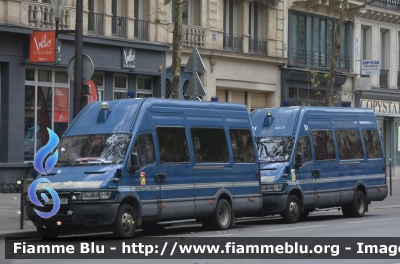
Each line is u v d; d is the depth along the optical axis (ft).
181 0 85.92
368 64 165.48
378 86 175.63
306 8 152.66
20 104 101.91
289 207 78.33
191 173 66.33
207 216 68.85
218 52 129.90
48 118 106.32
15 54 100.99
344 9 114.93
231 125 72.38
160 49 119.75
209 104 70.44
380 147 94.12
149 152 62.39
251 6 141.28
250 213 74.23
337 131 87.15
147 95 120.88
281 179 77.77
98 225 57.52
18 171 102.06
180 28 85.87
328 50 159.63
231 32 136.36
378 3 171.53
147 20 119.14
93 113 64.23
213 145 69.67
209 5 129.49
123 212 58.95
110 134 61.87
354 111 91.09
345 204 87.97
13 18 99.66
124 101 64.39
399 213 96.12
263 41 142.31
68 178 58.70
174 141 65.31
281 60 144.66
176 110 66.23
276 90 145.59
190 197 66.03
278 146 80.53
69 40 105.70
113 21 114.62
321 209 85.15
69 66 71.36
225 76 133.18
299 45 151.23
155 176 62.44
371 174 91.66
